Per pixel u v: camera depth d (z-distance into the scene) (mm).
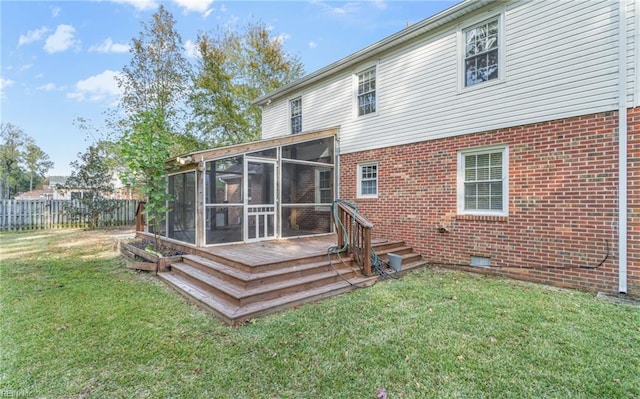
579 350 3053
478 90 6301
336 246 6543
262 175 7574
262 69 19094
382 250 6777
